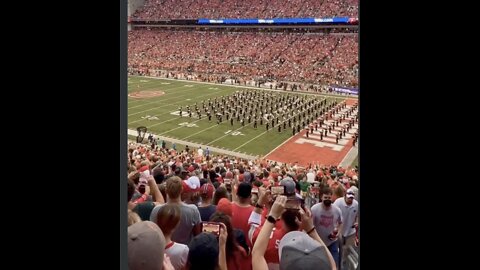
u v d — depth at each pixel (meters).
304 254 2.45
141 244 2.62
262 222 4.18
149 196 5.62
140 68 48.94
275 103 29.83
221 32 59.38
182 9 63.66
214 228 3.39
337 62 43.00
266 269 2.99
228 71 44.66
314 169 14.27
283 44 50.62
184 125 24.73
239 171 10.95
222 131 23.53
